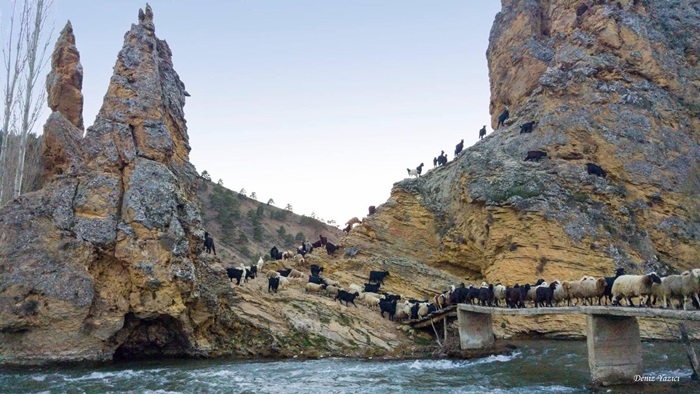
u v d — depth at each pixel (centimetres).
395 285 4341
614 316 2048
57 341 2552
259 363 2695
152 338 2831
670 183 4241
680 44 5162
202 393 1972
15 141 3625
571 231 3891
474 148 5191
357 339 3234
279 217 12788
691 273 1772
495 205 4206
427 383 2173
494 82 6625
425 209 5038
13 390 1988
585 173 4231
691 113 4716
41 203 2781
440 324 3431
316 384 2147
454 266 4675
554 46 5478
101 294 2680
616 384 1980
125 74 3195
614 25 4953
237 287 3494
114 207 2827
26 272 2600
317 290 3859
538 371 2381
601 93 4616
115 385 2081
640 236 3978
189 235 3061
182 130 3706
